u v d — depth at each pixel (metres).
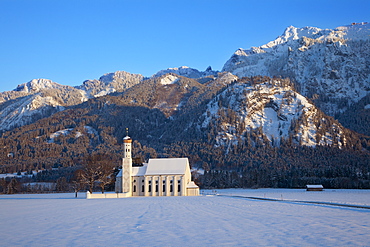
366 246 51.78
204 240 57.28
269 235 60.59
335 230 64.44
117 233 64.81
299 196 192.75
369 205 114.19
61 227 73.56
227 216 87.69
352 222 73.88
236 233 62.81
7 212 108.88
